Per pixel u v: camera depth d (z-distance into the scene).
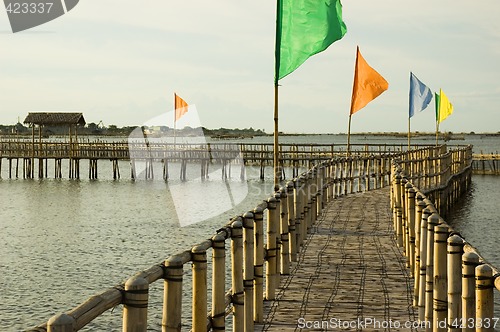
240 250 8.25
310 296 10.39
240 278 8.26
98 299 4.42
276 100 13.92
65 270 22.27
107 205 42.31
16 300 18.38
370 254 13.88
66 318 3.86
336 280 11.48
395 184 16.69
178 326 5.82
